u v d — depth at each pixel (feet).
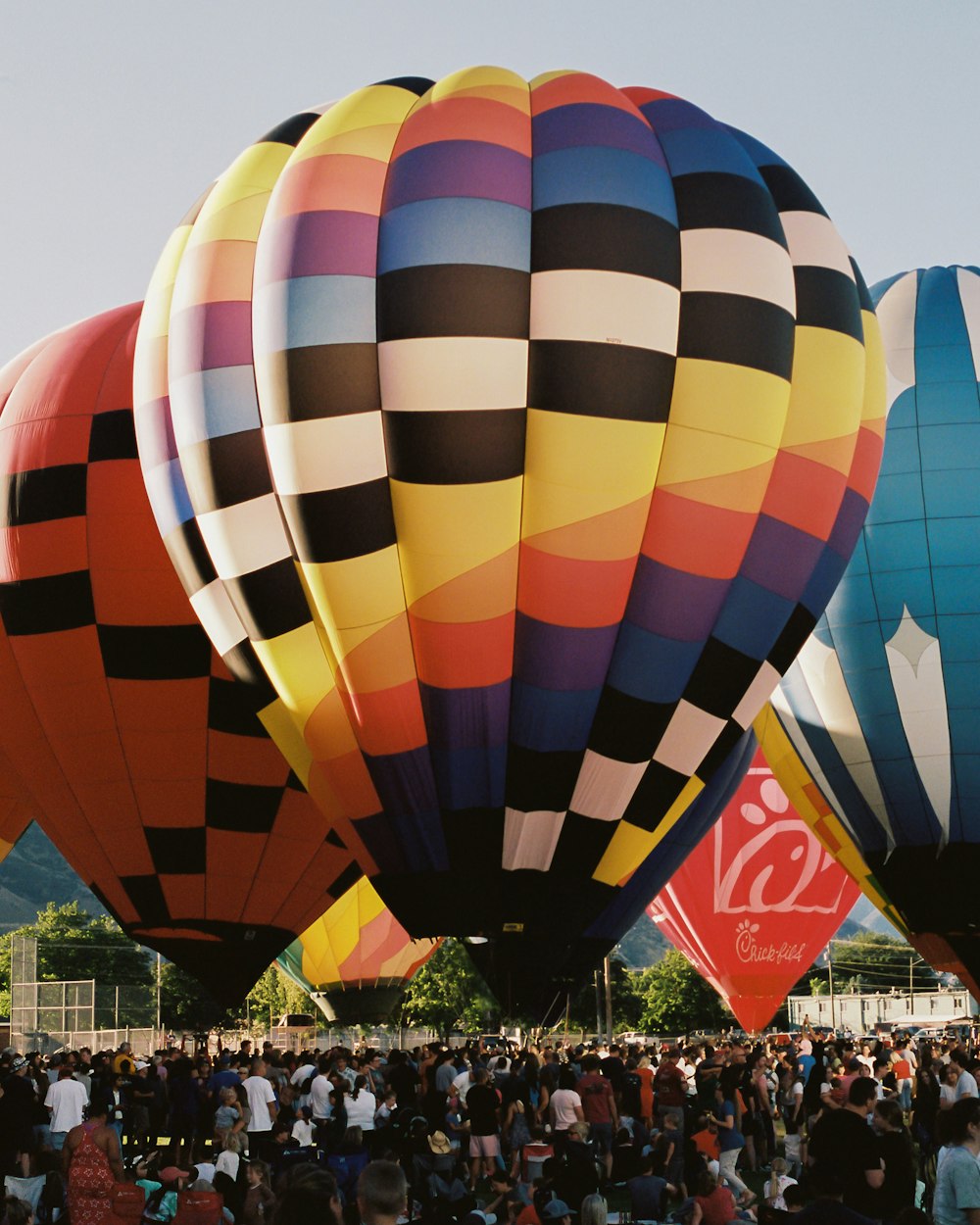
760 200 46.32
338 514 42.52
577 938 46.32
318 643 44.65
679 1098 49.06
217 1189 33.81
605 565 42.80
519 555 42.78
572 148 44.29
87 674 57.88
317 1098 48.57
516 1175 43.88
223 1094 43.55
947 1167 24.45
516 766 44.21
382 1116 47.42
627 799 45.24
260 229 46.09
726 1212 32.12
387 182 44.29
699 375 43.37
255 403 44.34
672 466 43.37
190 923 60.75
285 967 119.55
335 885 62.44
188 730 58.13
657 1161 39.75
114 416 58.44
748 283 44.24
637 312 42.45
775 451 45.16
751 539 45.03
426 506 42.06
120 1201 31.35
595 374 41.86
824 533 46.80
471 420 41.63
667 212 44.29
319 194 44.01
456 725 43.68
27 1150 40.04
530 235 42.83
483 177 43.27
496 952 45.65
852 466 48.57
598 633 43.34
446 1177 39.81
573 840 45.06
